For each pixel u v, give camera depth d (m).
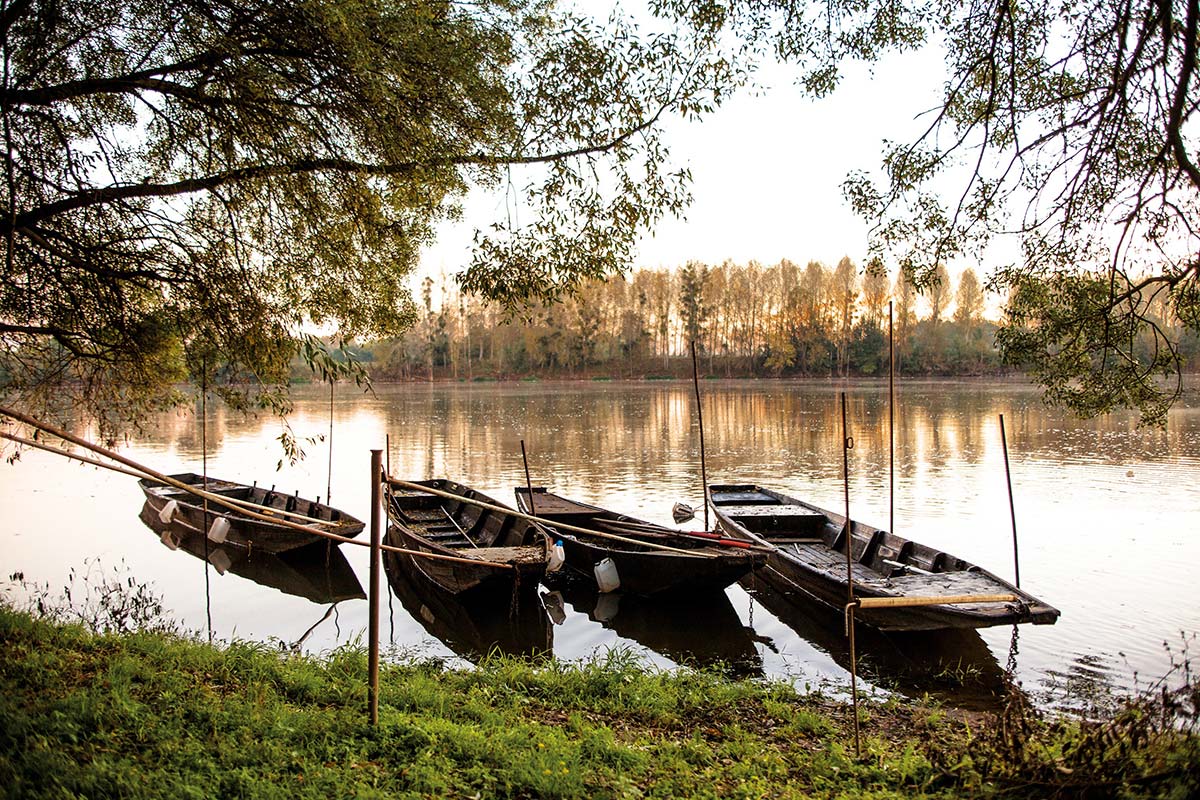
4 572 13.20
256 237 7.60
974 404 47.66
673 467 24.39
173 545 15.45
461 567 11.32
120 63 6.73
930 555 11.40
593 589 13.21
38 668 5.93
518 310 7.28
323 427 38.28
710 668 9.41
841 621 10.84
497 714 6.27
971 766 5.02
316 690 6.43
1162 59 5.46
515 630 11.05
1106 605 11.02
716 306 84.12
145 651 7.03
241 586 12.99
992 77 6.29
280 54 6.52
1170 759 4.29
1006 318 7.62
